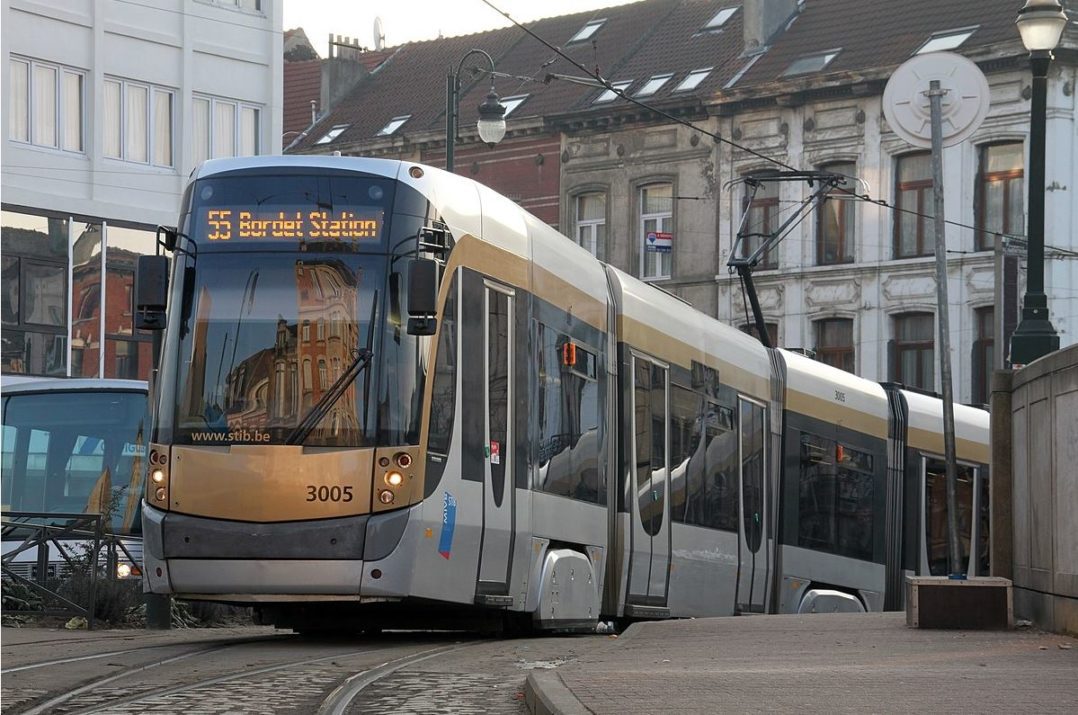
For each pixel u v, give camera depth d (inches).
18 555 818.8
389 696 472.1
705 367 981.2
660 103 2468.0
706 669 526.9
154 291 649.0
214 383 642.8
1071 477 681.6
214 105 1872.5
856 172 2324.1
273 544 627.8
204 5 1860.2
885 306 2298.2
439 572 652.1
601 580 818.8
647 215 2509.8
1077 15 2188.7
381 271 646.5
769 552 1079.6
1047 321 912.9
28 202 1679.4
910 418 1269.7
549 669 532.4
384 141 2746.1
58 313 1716.3
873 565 1206.9
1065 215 2181.3
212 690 486.0
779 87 2354.8
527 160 2615.7
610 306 851.4
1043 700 427.8
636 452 864.9
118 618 808.9
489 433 692.7
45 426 1097.4
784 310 2378.2
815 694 439.5
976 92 1056.2
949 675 502.6
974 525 1337.4
